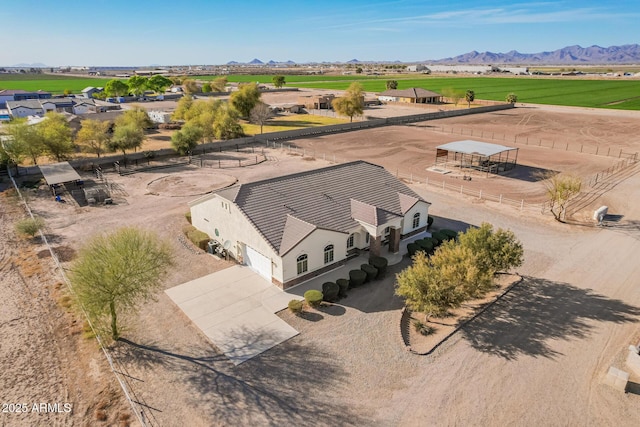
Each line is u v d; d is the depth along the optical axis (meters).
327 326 25.41
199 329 25.08
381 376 21.30
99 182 54.88
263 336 24.41
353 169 39.47
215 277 31.06
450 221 41.84
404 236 37.22
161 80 162.25
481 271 25.50
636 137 81.44
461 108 121.38
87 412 19.19
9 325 25.39
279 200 33.09
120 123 81.06
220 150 73.81
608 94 157.00
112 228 39.84
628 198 47.91
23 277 30.86
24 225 37.16
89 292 22.00
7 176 56.00
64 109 105.81
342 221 33.16
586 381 20.97
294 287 29.70
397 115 113.25
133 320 25.86
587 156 67.62
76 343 23.88
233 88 196.88
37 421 18.66
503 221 41.72
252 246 31.11
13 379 21.19
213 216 35.31
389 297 28.67
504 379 21.08
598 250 35.31
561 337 24.36
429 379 21.09
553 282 30.41
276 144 77.88
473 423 18.56
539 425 18.48
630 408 19.36
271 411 19.16
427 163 64.25
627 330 24.97
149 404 19.56
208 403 19.61
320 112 120.25
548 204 46.31
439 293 23.83
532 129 91.44
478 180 55.34
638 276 31.14
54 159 64.19
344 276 31.25
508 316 26.47
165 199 48.19
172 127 92.56
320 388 20.53
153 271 24.16
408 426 18.42
